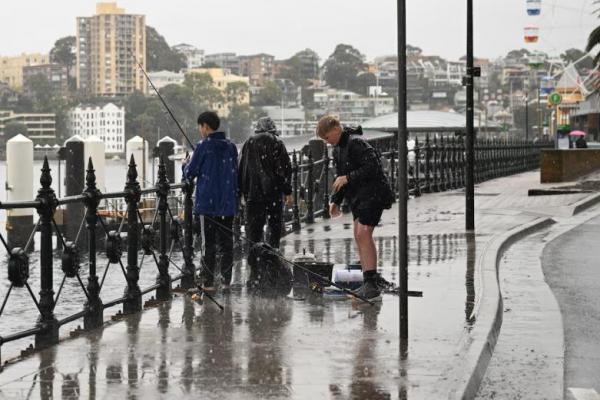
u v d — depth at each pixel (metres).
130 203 11.41
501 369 9.38
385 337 9.97
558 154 37.06
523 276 14.91
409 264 15.38
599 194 29.36
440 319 10.88
